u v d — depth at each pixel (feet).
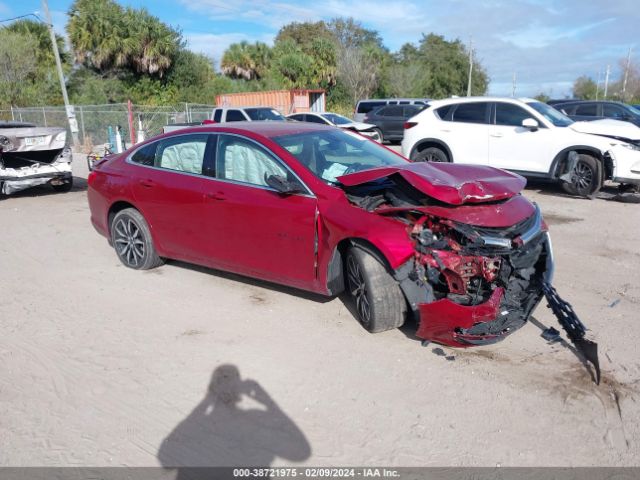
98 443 10.57
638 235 24.07
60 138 35.60
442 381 12.30
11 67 104.01
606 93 197.57
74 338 14.83
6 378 12.91
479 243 12.34
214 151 17.22
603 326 14.85
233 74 145.89
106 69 110.22
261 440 10.55
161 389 12.31
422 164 15.11
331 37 168.86
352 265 14.32
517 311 13.80
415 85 155.84
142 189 18.83
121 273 19.97
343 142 17.34
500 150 34.19
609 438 10.38
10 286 18.90
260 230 15.78
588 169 31.73
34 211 31.68
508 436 10.49
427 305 12.51
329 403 11.61
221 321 15.65
